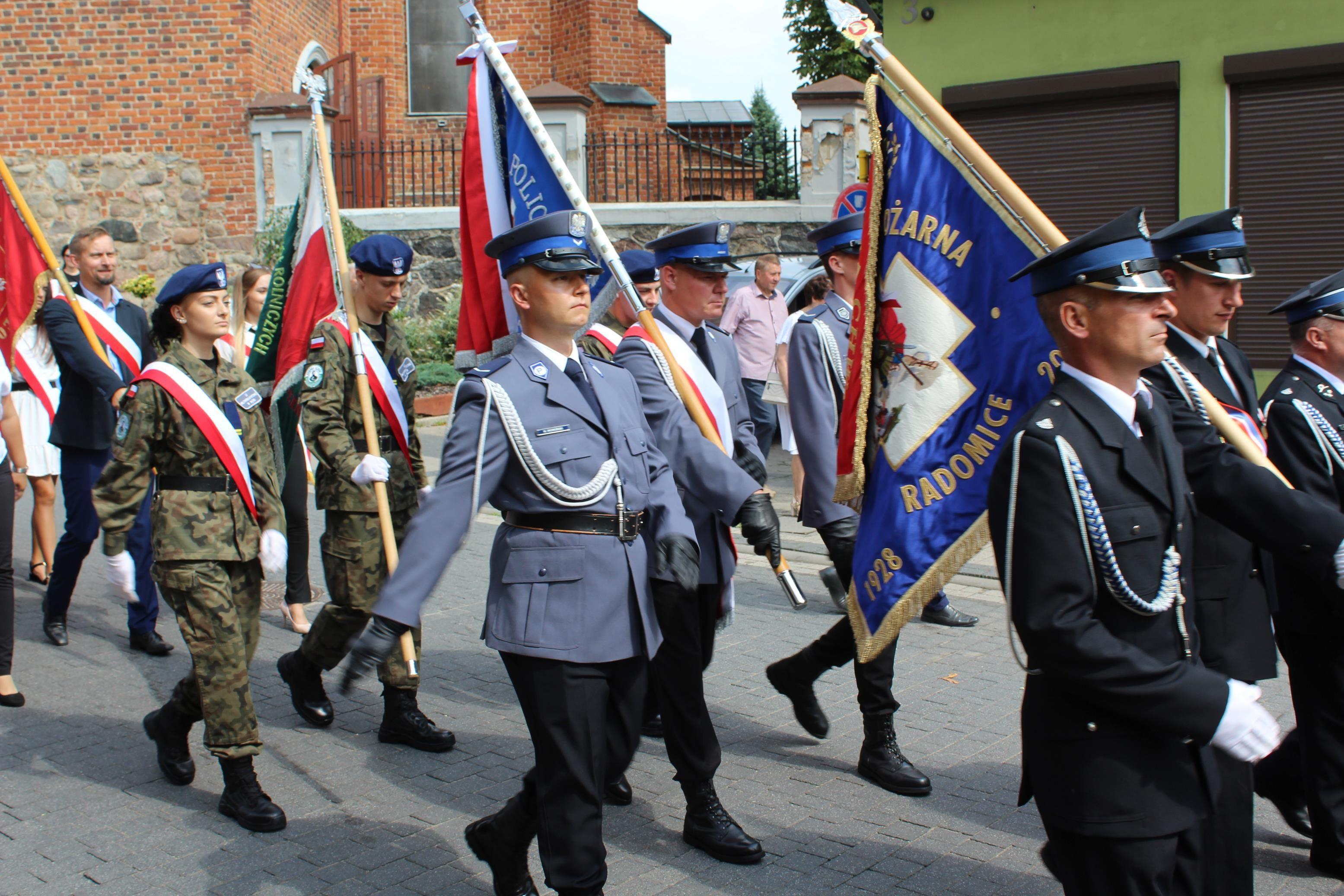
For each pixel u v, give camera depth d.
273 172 15.62
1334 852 3.60
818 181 14.03
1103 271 2.38
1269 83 9.48
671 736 3.87
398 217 15.38
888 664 4.35
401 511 4.92
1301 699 3.65
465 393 3.17
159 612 7.06
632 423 3.37
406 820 4.13
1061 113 10.29
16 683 5.65
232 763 4.10
